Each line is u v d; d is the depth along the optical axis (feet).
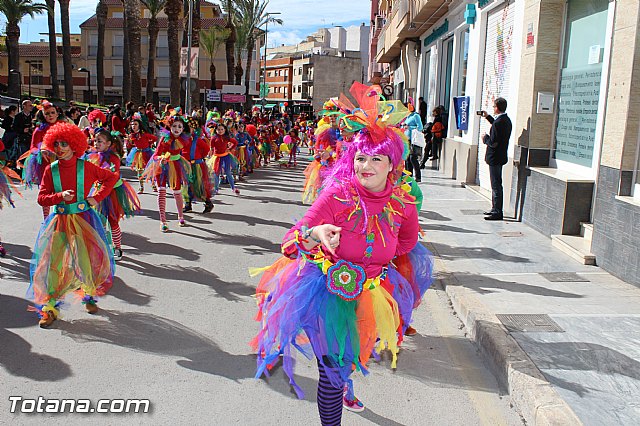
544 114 32.73
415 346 17.31
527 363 14.61
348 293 10.82
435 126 61.98
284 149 75.97
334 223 10.94
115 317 19.12
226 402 13.71
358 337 11.02
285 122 107.04
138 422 12.73
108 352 16.37
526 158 33.50
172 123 33.19
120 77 218.18
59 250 18.15
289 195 49.37
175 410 13.29
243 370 15.43
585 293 20.84
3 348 16.44
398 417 13.21
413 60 86.43
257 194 49.60
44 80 236.43
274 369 15.52
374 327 11.18
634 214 21.77
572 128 30.48
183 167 33.73
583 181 28.02
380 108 10.91
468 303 19.42
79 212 18.62
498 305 19.33
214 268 25.50
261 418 13.03
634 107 22.45
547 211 30.35
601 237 24.26
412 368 15.81
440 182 53.42
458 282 22.12
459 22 57.57
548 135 32.91
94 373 15.03
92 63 220.43
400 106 10.93
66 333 17.67
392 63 127.54
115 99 219.82
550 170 31.45
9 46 148.56
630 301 20.01
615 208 23.13
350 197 10.83
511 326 17.33
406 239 12.31
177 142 33.42
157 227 34.12
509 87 40.47
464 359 16.48
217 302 20.90
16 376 14.75
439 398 14.17
